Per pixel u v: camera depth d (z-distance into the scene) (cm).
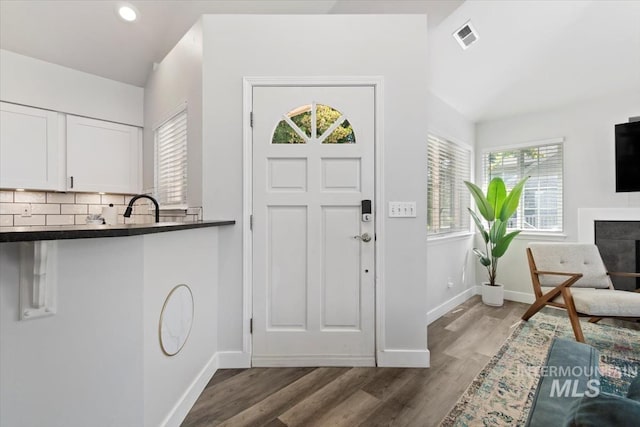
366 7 217
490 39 252
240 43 190
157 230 106
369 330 190
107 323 105
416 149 190
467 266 345
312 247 190
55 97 251
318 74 190
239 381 171
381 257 189
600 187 292
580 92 291
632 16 222
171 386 134
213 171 189
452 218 327
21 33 225
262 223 190
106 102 279
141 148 305
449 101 316
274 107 190
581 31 241
